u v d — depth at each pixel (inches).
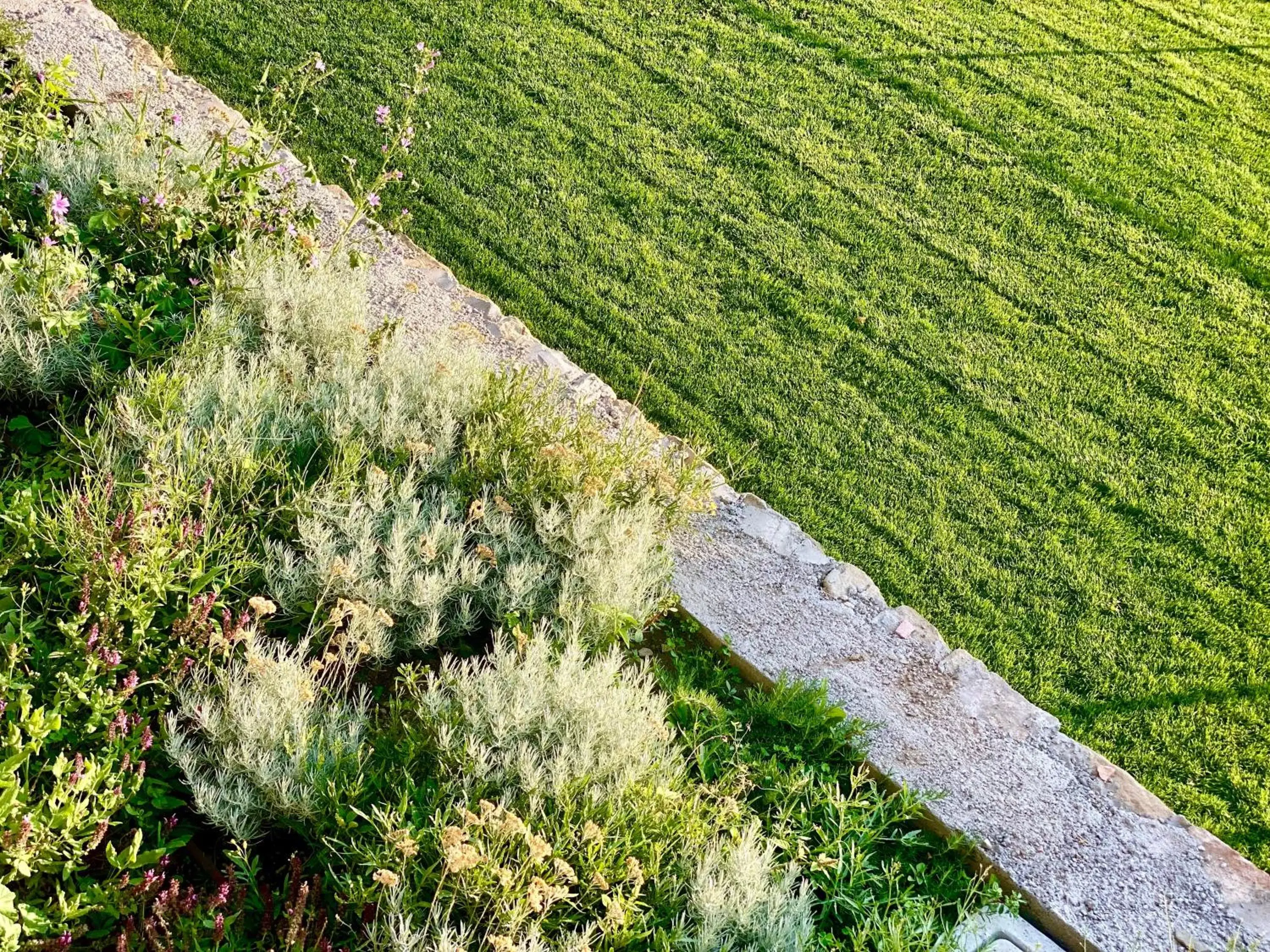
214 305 167.9
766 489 194.5
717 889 117.6
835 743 149.0
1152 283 251.0
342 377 166.9
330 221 215.9
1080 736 165.0
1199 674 175.9
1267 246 265.4
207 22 266.1
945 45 311.9
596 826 117.3
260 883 117.0
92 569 124.0
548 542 154.9
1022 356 228.1
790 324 225.8
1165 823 149.4
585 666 146.9
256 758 117.3
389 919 104.9
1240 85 318.0
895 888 135.0
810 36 305.6
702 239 240.7
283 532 146.0
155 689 125.8
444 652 146.9
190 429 152.2
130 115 193.8
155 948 100.3
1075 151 284.0
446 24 281.7
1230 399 226.1
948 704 159.9
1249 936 137.6
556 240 232.8
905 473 201.5
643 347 215.5
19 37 208.7
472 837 113.3
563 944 111.9
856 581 175.9
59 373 154.5
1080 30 328.5
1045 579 187.5
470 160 246.5
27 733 112.5
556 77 274.2
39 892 104.2
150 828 116.2
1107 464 208.8
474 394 173.2
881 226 252.5
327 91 255.3
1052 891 138.9
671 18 302.2
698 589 168.9
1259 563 194.9
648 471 169.8
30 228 174.1
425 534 148.6
